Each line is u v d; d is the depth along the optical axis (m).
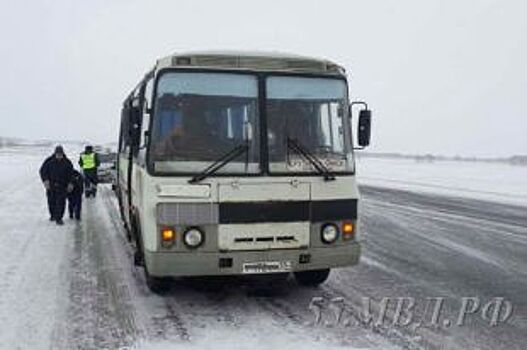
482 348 5.61
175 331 5.96
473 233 13.34
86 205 17.83
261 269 6.47
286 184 6.53
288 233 6.53
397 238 12.55
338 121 6.86
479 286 8.09
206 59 6.59
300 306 6.97
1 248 10.35
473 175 45.50
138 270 8.78
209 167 6.38
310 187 6.62
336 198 6.72
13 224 13.35
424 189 28.50
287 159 6.59
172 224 6.27
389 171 52.84
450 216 16.73
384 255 10.48
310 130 6.71
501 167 70.38
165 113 6.43
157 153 6.36
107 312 6.62
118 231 12.56
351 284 8.16
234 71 6.61
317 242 6.64
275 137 6.59
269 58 6.72
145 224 6.50
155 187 6.30
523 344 5.75
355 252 6.83
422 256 10.40
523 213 17.67
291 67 6.77
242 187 6.42
